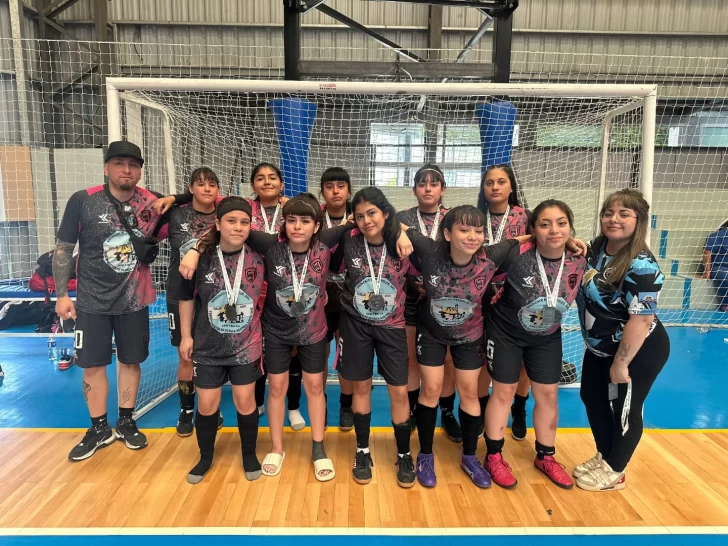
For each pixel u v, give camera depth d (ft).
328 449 8.50
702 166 25.45
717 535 6.34
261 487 7.27
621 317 6.88
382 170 21.03
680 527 6.49
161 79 9.46
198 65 26.58
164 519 6.50
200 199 8.15
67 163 21.07
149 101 12.23
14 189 19.84
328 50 26.63
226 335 7.06
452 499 7.05
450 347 7.42
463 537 6.23
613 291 6.71
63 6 24.23
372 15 26.32
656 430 9.51
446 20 26.25
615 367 6.87
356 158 20.88
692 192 24.12
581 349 15.97
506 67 12.79
